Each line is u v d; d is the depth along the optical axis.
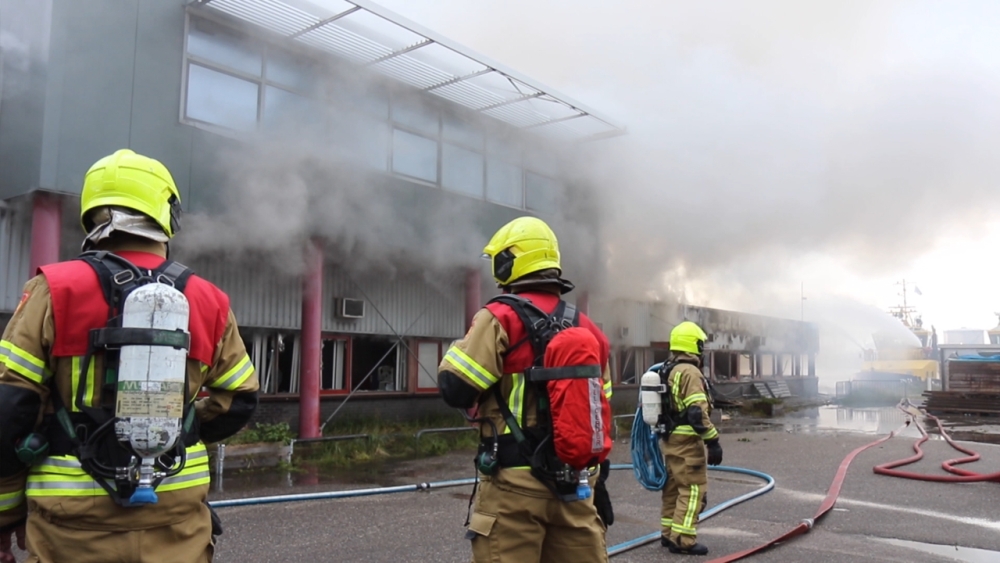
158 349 1.78
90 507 1.76
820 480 8.16
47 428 1.80
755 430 14.88
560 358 2.34
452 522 5.72
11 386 1.71
